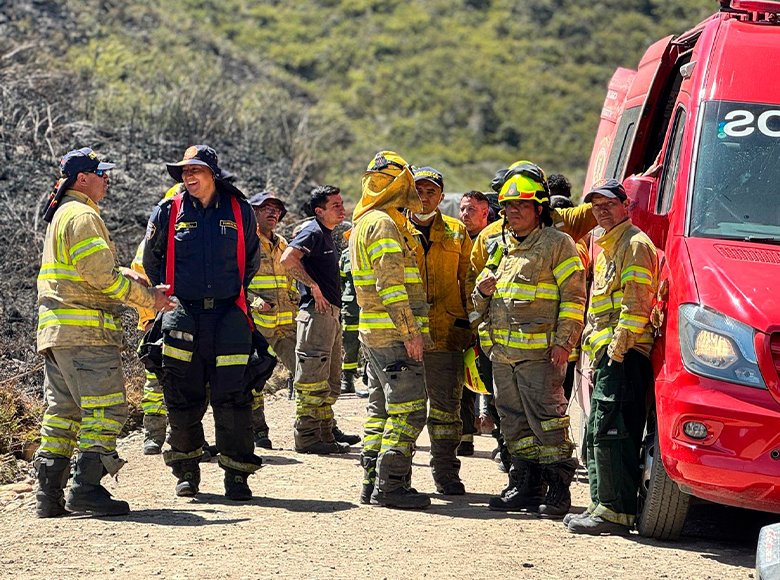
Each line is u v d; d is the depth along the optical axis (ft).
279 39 349.82
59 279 44.11
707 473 37.50
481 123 329.72
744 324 37.76
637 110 58.23
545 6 425.28
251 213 47.62
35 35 173.88
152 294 44.52
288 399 83.46
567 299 45.14
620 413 42.32
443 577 34.99
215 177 46.32
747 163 43.19
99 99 146.10
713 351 37.96
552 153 325.83
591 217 54.19
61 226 44.06
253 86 201.67
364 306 47.19
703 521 46.57
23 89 136.67
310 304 61.52
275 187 138.10
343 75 338.54
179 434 48.32
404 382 46.62
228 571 35.53
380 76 340.80
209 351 46.93
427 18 391.45
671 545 41.19
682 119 46.93
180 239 46.21
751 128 43.91
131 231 105.81
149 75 171.01
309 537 40.65
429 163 285.43
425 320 47.60
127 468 56.24
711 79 45.52
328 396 63.72
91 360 44.19
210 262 46.26
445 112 330.13
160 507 46.68
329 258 61.72
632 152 57.06
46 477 44.83
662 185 48.19
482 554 38.27
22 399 67.36
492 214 62.80
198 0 357.00
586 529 42.73
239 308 47.11
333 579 34.63
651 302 41.86
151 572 35.42
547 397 45.80
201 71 182.60
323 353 61.62
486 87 350.02
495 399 47.80
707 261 39.99
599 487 42.88
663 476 40.83
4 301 84.38
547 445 46.11
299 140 170.09
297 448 62.39
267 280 66.23
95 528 42.06
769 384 37.19
